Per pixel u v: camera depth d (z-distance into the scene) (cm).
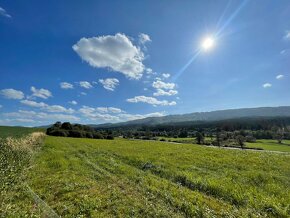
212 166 2314
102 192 1372
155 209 1102
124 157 2945
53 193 1355
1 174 1353
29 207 1109
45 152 3350
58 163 2300
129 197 1276
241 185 1519
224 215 1050
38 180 1639
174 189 1429
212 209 1122
